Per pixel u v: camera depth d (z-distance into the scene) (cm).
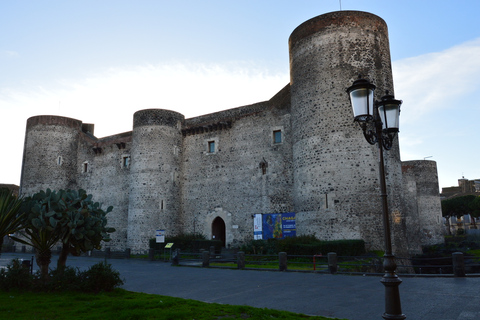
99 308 870
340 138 2183
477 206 5566
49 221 1141
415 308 854
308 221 2236
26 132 4012
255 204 2881
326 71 2291
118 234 3550
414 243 4041
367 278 1369
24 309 846
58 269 1152
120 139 3769
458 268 1289
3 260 2494
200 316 773
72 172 3975
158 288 1245
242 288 1210
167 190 3186
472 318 759
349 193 2114
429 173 4659
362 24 2309
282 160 2803
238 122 3127
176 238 2909
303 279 1373
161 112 3303
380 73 2281
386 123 716
